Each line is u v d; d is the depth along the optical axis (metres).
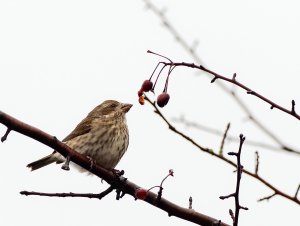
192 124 9.05
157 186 9.98
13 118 9.18
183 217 10.20
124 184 10.66
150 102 8.62
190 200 10.29
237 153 7.74
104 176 10.62
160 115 8.57
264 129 8.23
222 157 8.28
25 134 9.41
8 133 9.21
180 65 8.90
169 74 9.05
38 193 9.38
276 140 8.12
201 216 10.19
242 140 7.64
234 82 8.58
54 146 9.96
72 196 9.86
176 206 10.20
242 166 7.82
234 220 7.99
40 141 9.74
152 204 10.21
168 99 9.02
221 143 8.33
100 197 10.27
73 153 10.35
